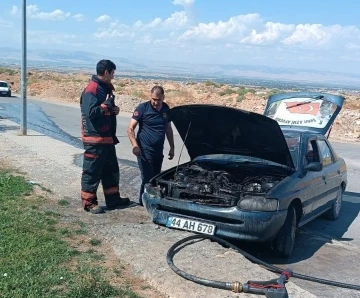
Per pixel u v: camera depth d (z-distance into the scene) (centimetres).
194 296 502
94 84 763
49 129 2038
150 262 578
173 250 609
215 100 4181
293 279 610
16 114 2677
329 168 855
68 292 484
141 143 826
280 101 1050
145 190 722
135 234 676
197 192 673
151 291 519
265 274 562
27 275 514
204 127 748
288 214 673
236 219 629
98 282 511
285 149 704
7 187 905
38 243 613
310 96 1031
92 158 784
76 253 600
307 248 744
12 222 688
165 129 834
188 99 4281
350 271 657
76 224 720
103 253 613
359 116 2752
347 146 2036
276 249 673
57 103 3875
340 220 934
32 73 9744
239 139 738
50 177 1040
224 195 649
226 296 502
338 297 560
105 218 769
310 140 811
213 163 776
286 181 680
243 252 627
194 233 674
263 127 678
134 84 7275
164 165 1359
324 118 992
